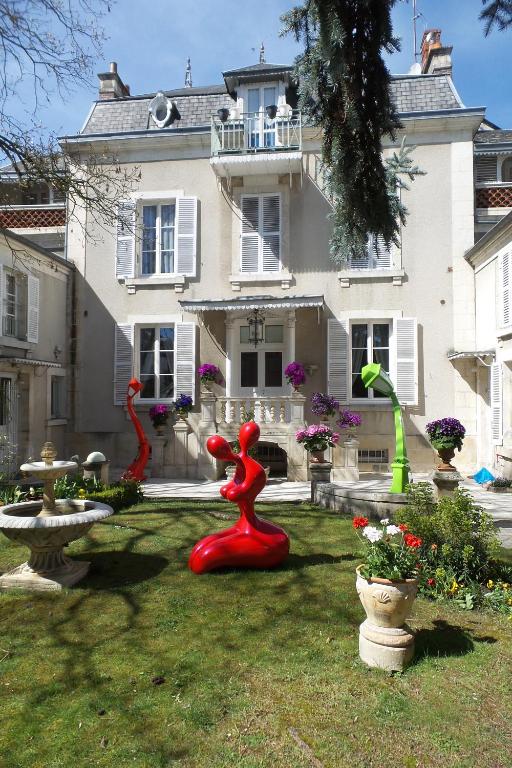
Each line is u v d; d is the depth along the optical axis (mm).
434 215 13234
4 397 11398
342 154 5684
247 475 5285
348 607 4316
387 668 3371
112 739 2725
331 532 6672
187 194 14047
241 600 4484
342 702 3031
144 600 4508
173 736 2744
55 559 5027
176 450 12125
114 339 14055
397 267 13281
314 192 13586
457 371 12961
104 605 4414
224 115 13383
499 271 11148
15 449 11477
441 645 3701
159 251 14336
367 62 5273
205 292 13883
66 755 2609
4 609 4355
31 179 8070
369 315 13281
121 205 9188
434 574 4652
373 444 13062
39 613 4270
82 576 5062
